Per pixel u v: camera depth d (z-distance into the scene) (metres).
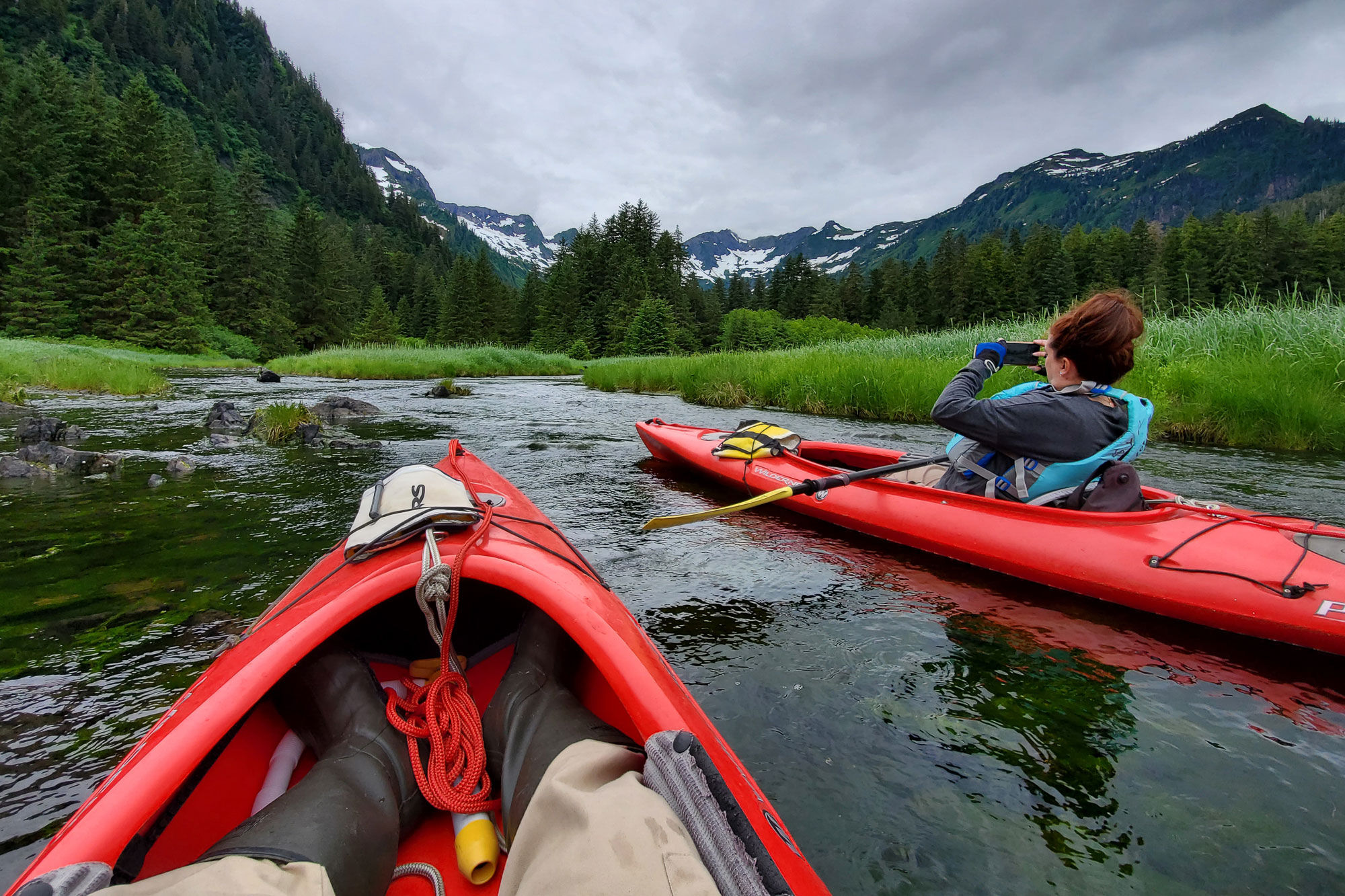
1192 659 2.45
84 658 2.44
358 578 1.69
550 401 13.66
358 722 1.57
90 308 39.75
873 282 100.69
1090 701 2.18
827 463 5.08
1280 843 1.56
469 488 2.64
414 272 113.56
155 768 1.10
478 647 2.21
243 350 49.19
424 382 22.41
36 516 4.30
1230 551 2.63
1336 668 2.36
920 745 1.96
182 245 46.16
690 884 0.88
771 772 1.83
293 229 62.97
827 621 2.81
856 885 1.46
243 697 1.27
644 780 1.14
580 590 1.70
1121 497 3.00
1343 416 6.85
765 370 13.08
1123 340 2.87
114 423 8.95
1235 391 7.41
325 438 7.48
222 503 4.67
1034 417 2.95
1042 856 1.54
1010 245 101.75
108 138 47.16
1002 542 3.17
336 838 1.14
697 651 2.55
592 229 92.44
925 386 9.53
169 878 0.92
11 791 1.73
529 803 1.21
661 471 6.00
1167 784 1.78
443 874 1.36
